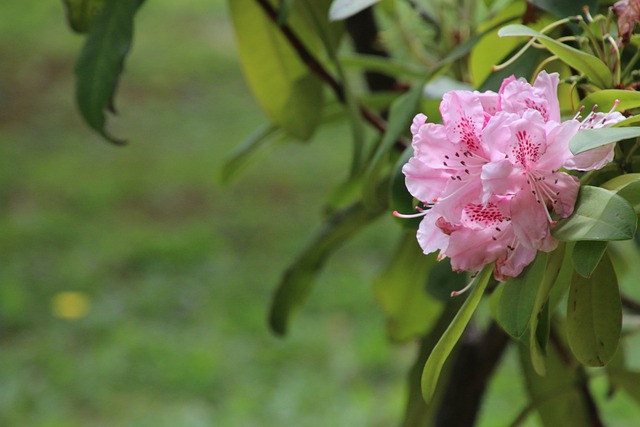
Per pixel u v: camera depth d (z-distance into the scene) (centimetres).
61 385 914
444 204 226
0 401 887
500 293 235
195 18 1972
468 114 227
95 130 267
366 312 1041
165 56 1781
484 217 227
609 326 232
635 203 224
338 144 1463
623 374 280
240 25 286
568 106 250
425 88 270
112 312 1039
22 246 1161
